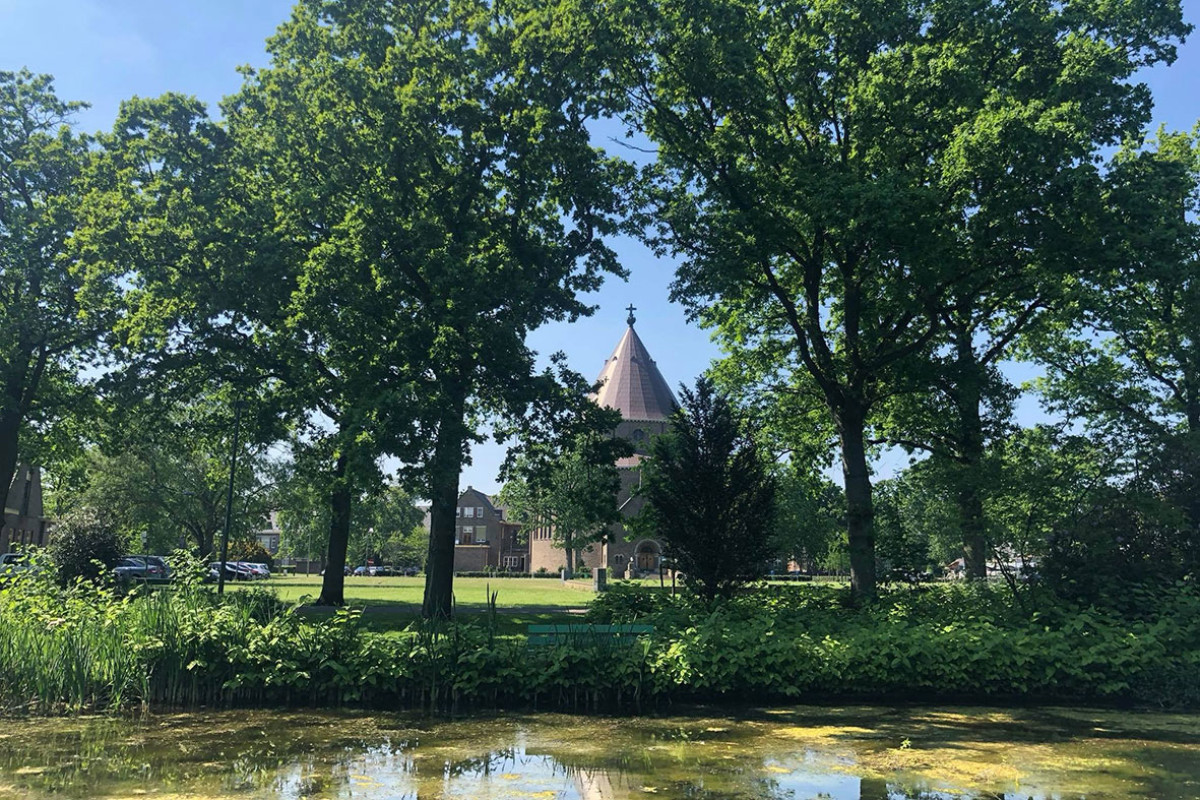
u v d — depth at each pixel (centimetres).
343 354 1953
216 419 2764
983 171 1556
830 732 917
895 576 1864
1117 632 1176
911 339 2066
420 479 1759
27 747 819
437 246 1864
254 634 1088
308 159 2028
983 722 980
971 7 1733
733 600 1552
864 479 1900
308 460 2616
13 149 2633
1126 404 2216
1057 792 677
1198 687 1063
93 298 2236
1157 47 1792
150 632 1066
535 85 1945
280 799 639
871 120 1742
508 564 11719
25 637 1019
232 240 2017
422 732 903
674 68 1895
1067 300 1878
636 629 1194
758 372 2467
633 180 2142
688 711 1035
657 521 1680
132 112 2111
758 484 1645
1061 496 1453
